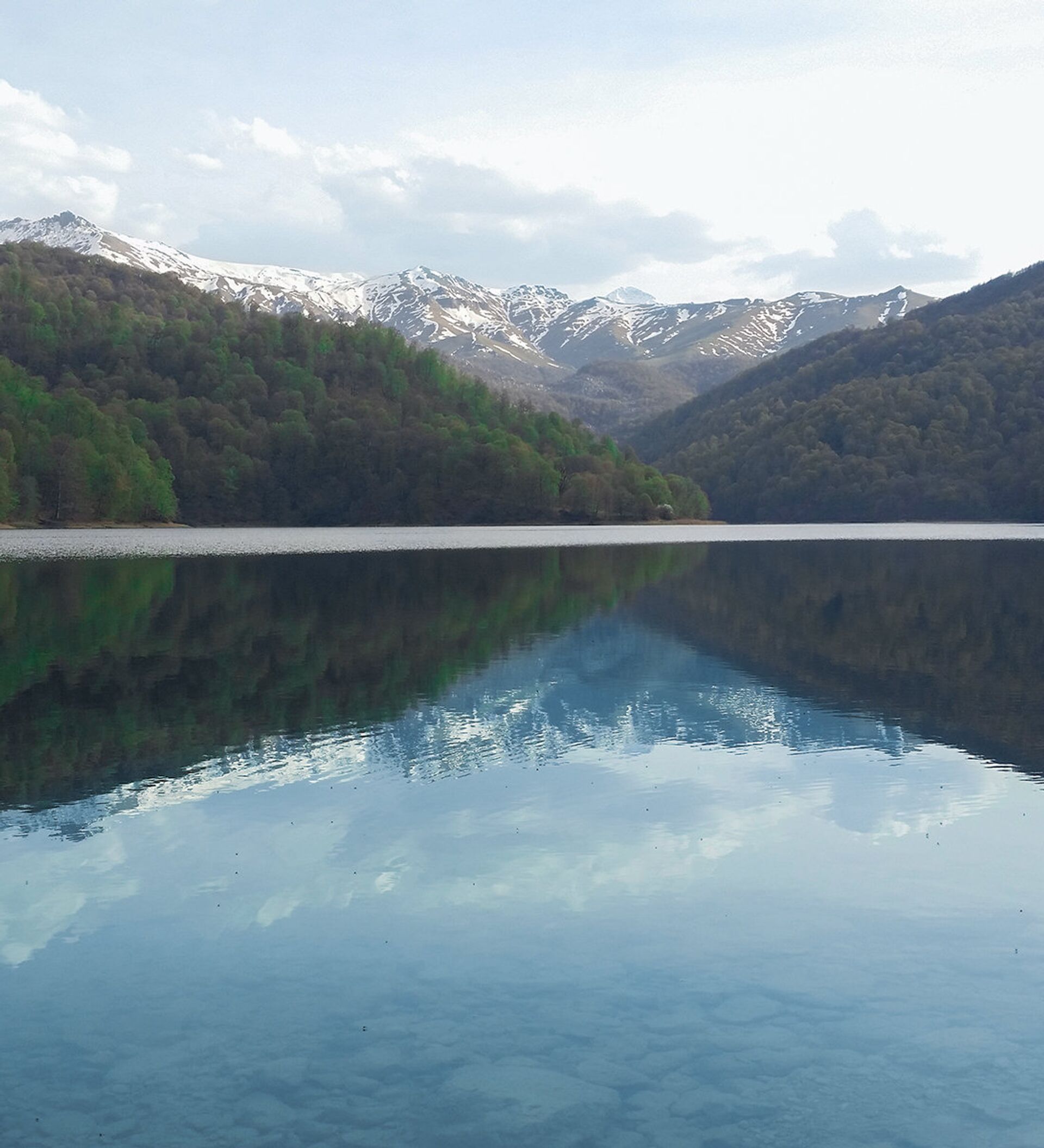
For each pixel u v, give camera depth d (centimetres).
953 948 1431
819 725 2772
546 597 6016
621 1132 1025
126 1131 1022
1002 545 12462
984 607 5494
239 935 1465
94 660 3656
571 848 1817
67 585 6425
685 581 7225
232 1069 1133
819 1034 1209
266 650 3909
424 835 1881
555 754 2461
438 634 4388
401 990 1309
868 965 1379
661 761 2394
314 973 1352
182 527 18938
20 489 15912
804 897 1605
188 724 2714
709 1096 1085
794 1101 1080
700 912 1549
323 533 16838
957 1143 1013
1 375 18862
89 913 1537
